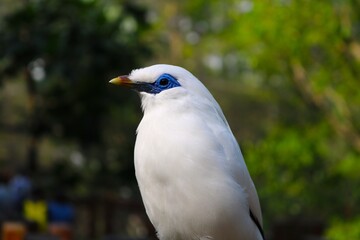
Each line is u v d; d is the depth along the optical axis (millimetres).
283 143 15445
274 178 15930
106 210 18922
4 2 22109
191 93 4293
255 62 15664
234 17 16141
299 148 15531
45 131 17172
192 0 20484
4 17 12945
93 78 14422
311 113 18938
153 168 4148
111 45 13109
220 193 4121
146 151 4172
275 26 14156
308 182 17094
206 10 27000
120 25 13266
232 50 23781
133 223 20266
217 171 4121
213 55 31172
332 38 14031
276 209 19594
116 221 19922
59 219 13320
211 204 4121
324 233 15055
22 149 26766
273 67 15734
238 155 4297
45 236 8977
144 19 13664
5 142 26672
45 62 13367
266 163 15562
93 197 18594
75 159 19266
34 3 12789
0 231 9766
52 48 12727
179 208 4148
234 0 16688
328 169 17031
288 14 13969
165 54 29984
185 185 4102
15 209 12414
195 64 33562
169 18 30703
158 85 4324
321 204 18688
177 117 4207
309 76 15641
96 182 18531
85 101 15703
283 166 16031
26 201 12742
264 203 19641
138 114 19078
